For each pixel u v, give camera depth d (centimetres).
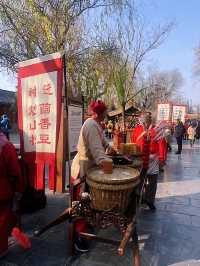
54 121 446
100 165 411
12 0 1073
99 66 1299
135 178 378
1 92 3247
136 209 401
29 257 405
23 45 1108
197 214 588
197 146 2230
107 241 394
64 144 448
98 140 419
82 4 1084
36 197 564
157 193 739
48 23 1060
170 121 2019
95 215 393
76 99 548
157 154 600
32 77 458
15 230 394
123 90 1684
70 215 421
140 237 476
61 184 452
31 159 471
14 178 390
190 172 1041
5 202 389
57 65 434
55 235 472
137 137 638
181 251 433
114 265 392
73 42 1166
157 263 398
